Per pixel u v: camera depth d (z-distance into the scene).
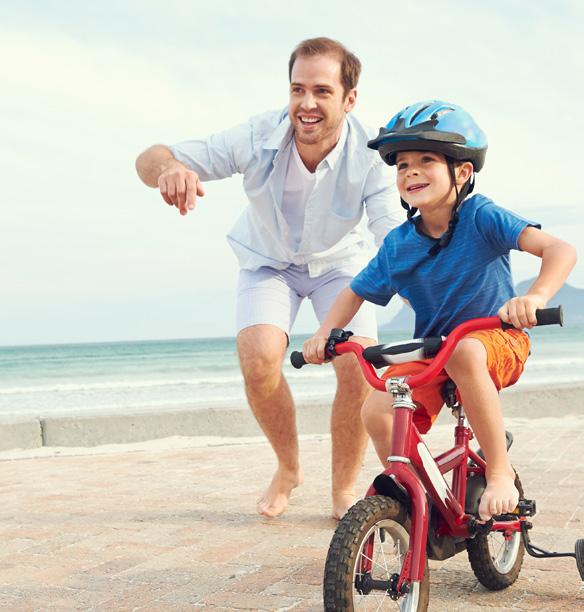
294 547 3.97
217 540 4.15
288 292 4.45
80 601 3.29
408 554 2.57
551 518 4.34
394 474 2.61
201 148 4.10
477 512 3.00
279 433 4.50
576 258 2.67
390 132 2.87
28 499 5.40
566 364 25.38
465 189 2.95
